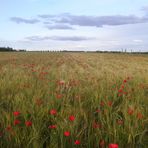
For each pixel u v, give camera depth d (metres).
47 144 3.27
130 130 3.46
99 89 6.75
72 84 7.42
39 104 4.61
